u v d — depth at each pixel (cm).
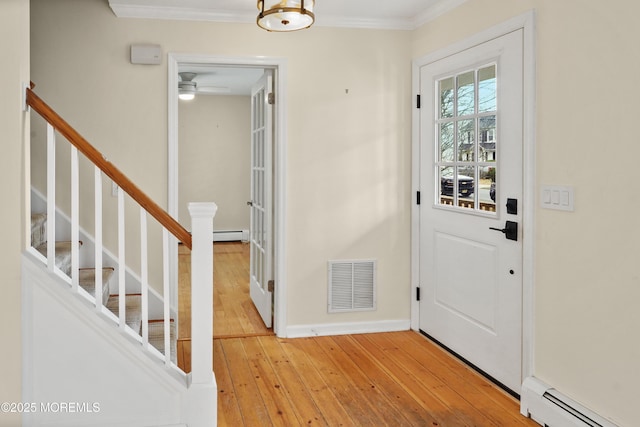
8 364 230
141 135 369
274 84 404
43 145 359
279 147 396
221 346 383
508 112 296
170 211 373
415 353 367
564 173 253
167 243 251
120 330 246
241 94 855
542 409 261
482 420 269
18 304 231
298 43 393
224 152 873
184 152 859
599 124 232
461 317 350
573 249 248
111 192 369
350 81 403
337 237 408
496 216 308
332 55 399
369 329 416
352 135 406
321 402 290
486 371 323
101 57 363
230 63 384
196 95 857
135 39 367
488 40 312
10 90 226
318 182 402
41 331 235
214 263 712
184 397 248
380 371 334
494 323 313
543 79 267
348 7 373
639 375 214
